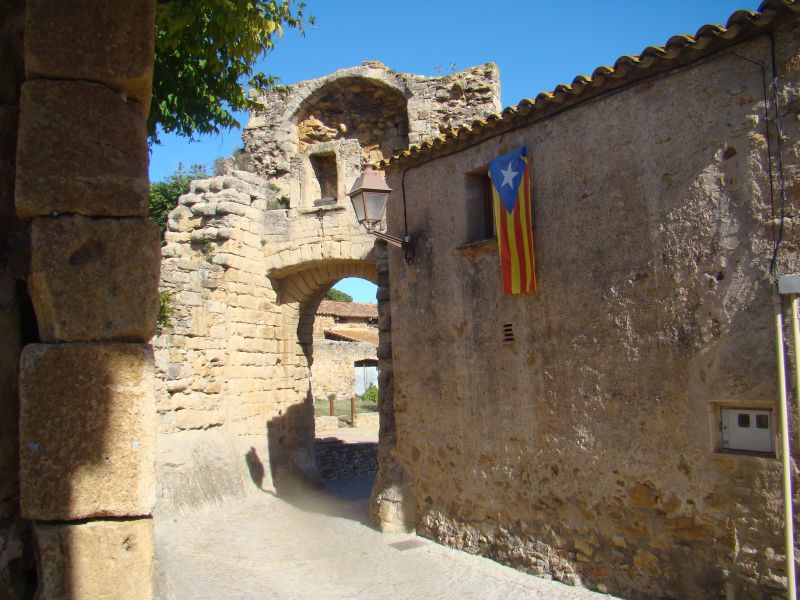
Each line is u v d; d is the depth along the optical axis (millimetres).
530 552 8461
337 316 44000
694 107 6941
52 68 3701
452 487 9773
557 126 8320
